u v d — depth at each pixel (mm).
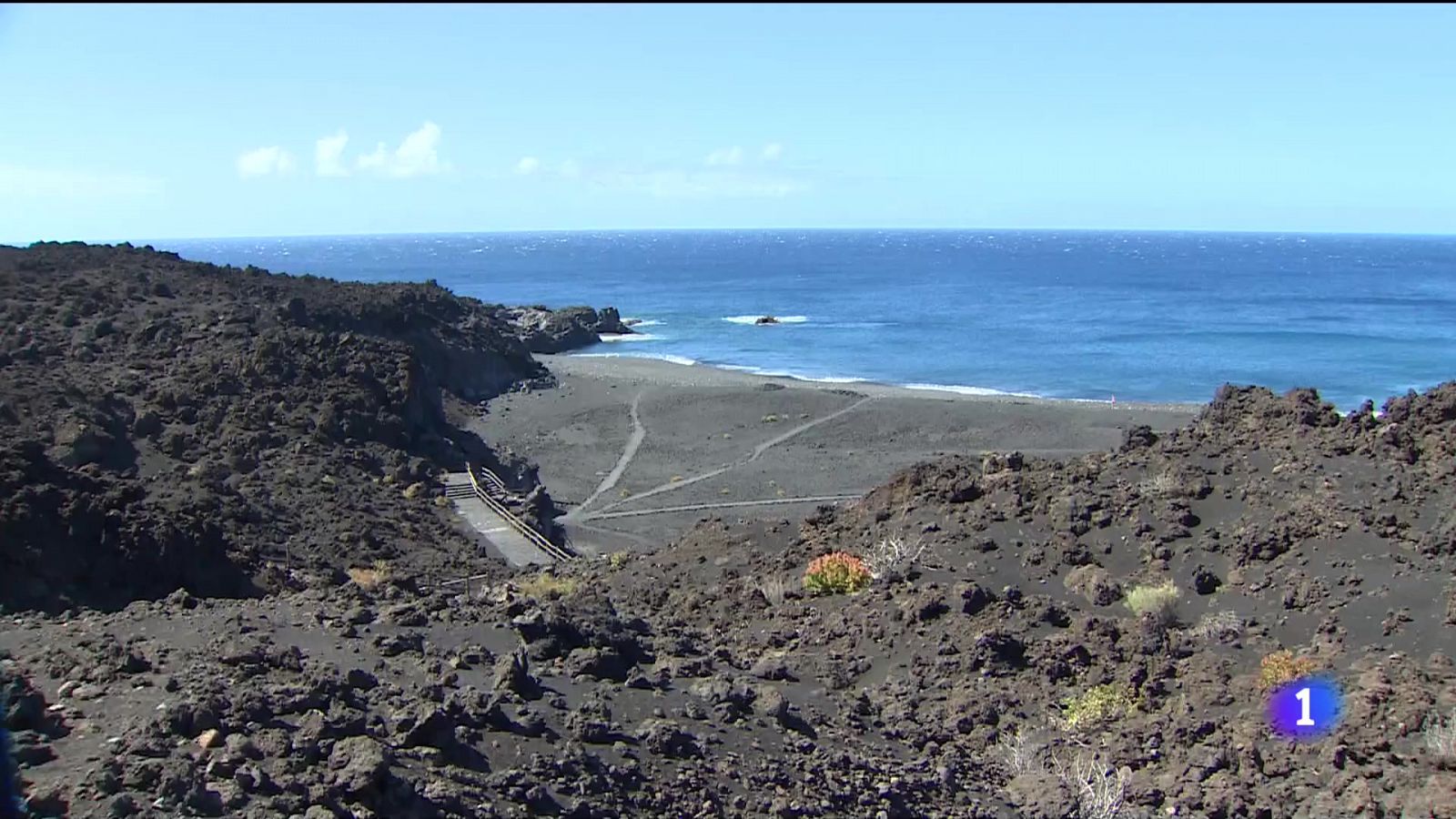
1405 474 19250
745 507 42250
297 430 40500
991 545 20516
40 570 21812
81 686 9789
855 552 21875
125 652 10398
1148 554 19109
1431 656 14336
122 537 23656
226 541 27109
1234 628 16359
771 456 50562
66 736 8648
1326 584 16719
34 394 35469
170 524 24844
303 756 8438
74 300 49750
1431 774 12039
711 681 13406
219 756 8227
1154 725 14281
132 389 39938
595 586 23906
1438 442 20000
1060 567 19484
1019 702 15477
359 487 37062
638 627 16625
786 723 12883
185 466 34625
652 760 10523
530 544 34688
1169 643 16078
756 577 22203
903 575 19812
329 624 13102
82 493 24016
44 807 7219
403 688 10773
